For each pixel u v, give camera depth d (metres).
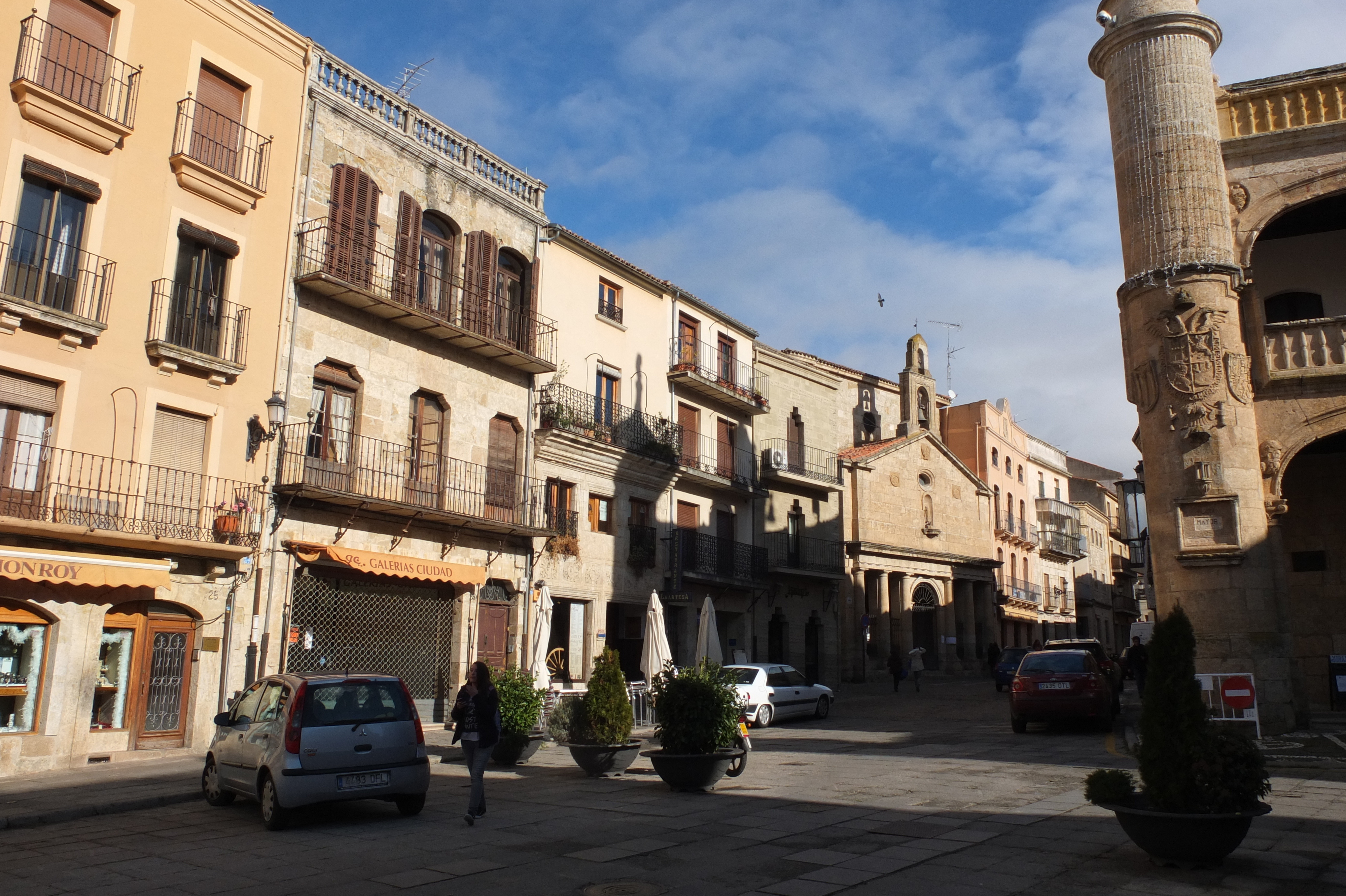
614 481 27.97
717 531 32.97
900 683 39.00
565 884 7.41
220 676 17.22
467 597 22.34
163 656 16.61
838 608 38.16
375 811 11.02
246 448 18.17
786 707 23.38
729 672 12.89
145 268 16.89
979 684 37.38
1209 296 17.58
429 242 23.03
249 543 17.44
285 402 18.86
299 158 19.84
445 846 8.91
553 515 25.52
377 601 20.50
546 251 26.48
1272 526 17.34
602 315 28.31
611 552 27.53
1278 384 17.69
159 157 17.31
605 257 28.25
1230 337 17.47
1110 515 77.06
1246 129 18.69
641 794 11.97
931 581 44.28
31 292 15.34
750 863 8.02
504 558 23.72
